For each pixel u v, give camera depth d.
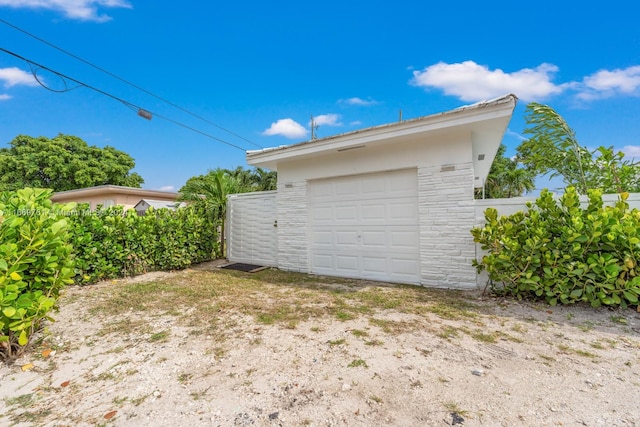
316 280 5.98
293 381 2.29
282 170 7.20
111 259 5.95
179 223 7.27
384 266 5.88
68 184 20.91
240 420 1.86
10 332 2.70
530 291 4.27
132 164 24.05
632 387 2.14
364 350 2.79
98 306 4.27
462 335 3.11
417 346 2.86
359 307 4.12
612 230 3.57
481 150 6.38
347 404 2.00
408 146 5.54
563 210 4.17
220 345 2.96
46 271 2.83
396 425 1.79
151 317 3.81
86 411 1.99
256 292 5.02
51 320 2.85
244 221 8.37
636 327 3.22
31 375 2.48
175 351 2.86
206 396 2.13
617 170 5.60
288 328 3.37
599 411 1.88
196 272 6.90
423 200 5.38
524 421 1.80
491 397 2.05
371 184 6.04
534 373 2.35
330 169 6.43
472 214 4.98
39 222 2.66
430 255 5.30
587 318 3.50
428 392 2.12
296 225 6.95
